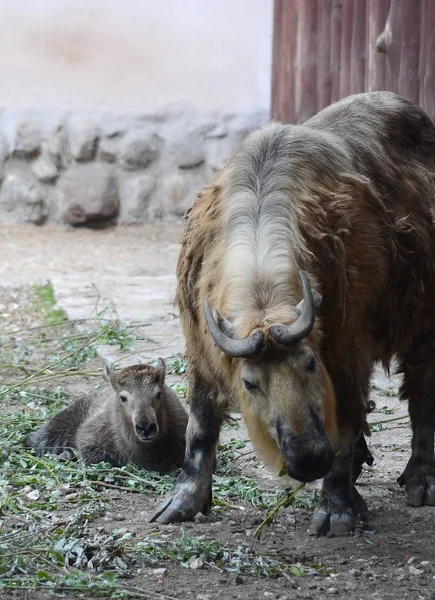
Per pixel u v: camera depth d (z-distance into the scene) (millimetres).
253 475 10164
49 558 7887
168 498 9016
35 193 25297
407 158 9508
